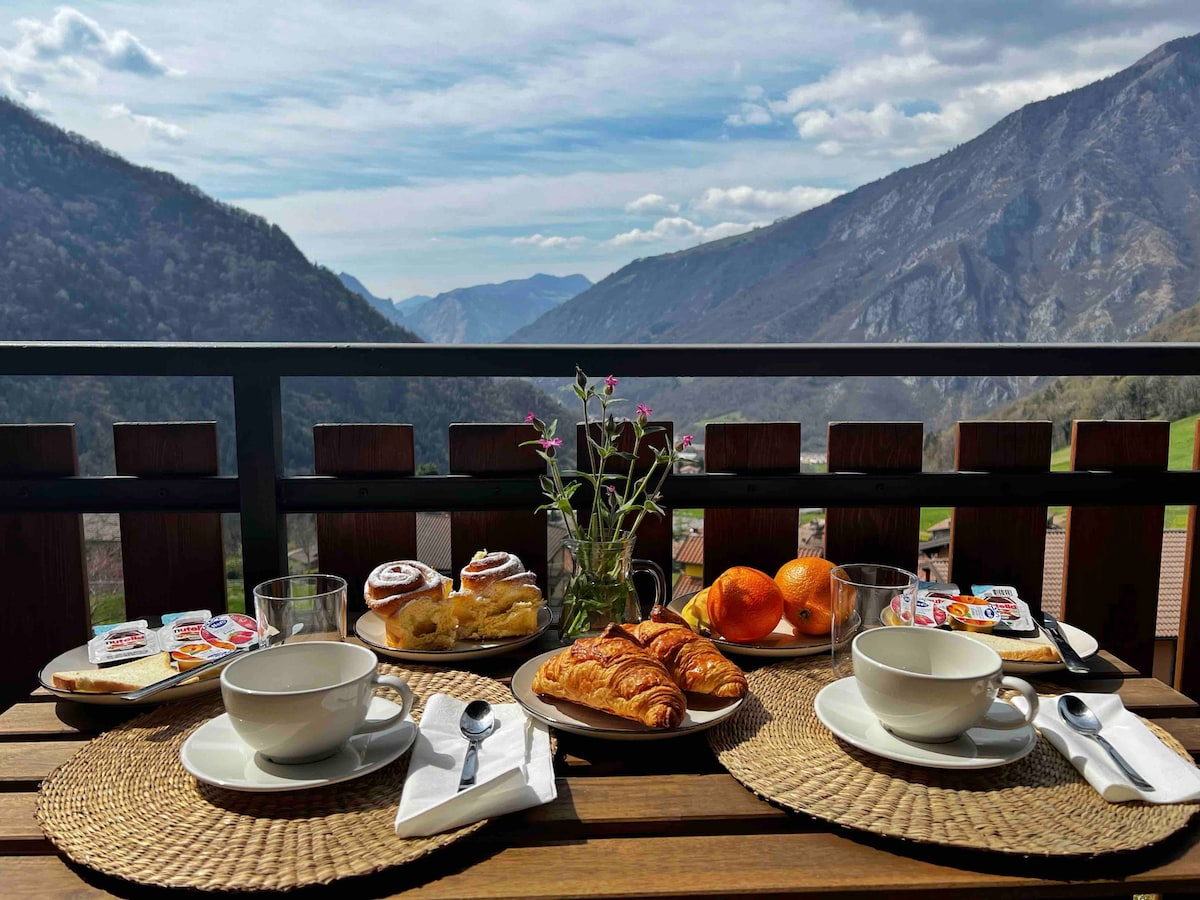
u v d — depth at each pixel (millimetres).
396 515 1520
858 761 820
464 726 876
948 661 854
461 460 1517
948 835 690
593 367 1516
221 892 627
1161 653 2729
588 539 1150
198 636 1091
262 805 744
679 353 1519
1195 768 787
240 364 1446
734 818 741
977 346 1520
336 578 1045
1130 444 1513
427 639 1124
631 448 1507
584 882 650
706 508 1511
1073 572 1535
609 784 802
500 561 1253
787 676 1045
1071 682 1064
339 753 812
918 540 1529
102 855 671
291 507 1493
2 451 1467
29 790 815
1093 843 678
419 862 675
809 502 1507
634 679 871
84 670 1040
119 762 831
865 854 690
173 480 1469
